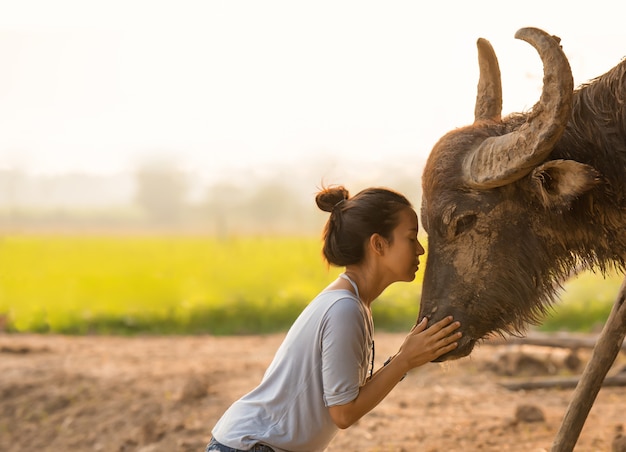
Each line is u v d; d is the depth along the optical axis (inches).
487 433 350.0
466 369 490.3
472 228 228.2
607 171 233.0
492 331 233.9
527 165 210.4
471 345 231.1
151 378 488.4
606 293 823.1
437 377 475.2
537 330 663.8
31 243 2738.7
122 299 1007.6
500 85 245.6
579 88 242.5
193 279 1366.9
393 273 201.3
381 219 198.7
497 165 215.8
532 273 231.6
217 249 2422.5
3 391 477.7
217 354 585.3
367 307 201.3
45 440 424.8
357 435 359.6
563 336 514.6
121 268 1729.8
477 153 222.1
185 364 540.1
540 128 206.5
